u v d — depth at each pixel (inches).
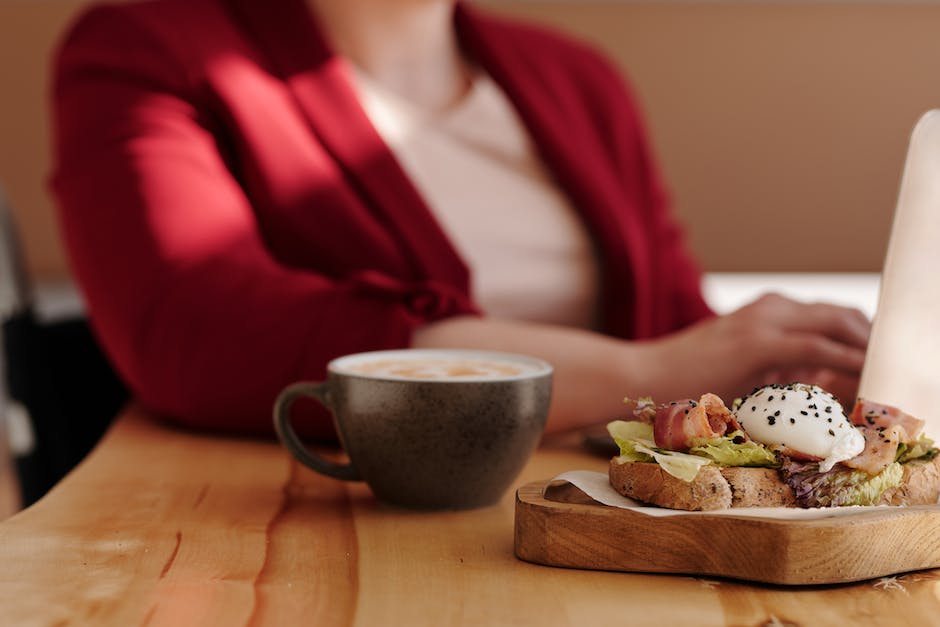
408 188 46.5
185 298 38.3
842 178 100.3
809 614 25.1
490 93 55.0
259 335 37.3
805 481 27.7
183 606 25.0
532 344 37.6
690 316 60.7
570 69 61.6
